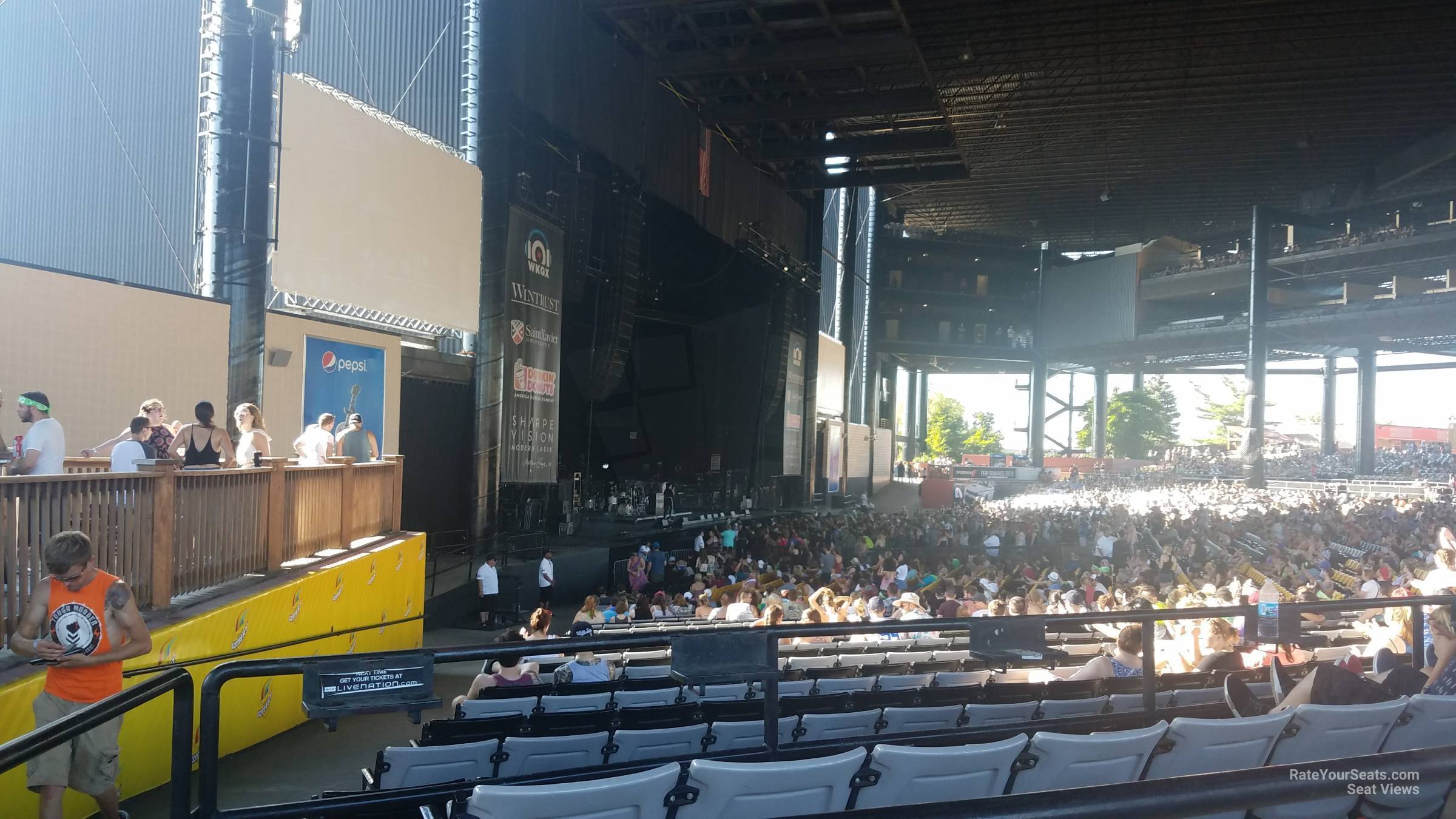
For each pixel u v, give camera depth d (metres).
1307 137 45.44
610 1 25.56
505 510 23.28
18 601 5.27
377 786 4.03
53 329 10.91
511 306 20.80
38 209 17.61
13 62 17.88
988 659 3.24
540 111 21.73
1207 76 36.12
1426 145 46.16
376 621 10.73
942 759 2.81
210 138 12.84
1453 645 4.15
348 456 11.77
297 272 14.82
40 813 4.49
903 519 30.98
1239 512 35.38
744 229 35.28
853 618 11.03
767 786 2.60
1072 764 3.03
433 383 20.48
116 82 17.42
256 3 12.72
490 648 2.60
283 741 7.98
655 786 2.50
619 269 26.72
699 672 2.77
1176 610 3.84
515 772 4.19
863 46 29.16
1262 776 1.55
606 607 14.26
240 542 7.98
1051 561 28.30
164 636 6.01
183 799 2.46
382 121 16.83
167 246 16.75
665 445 43.16
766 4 25.84
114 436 11.57
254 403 13.02
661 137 28.64
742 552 24.88
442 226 18.70
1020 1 27.78
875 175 41.56
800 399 42.22
